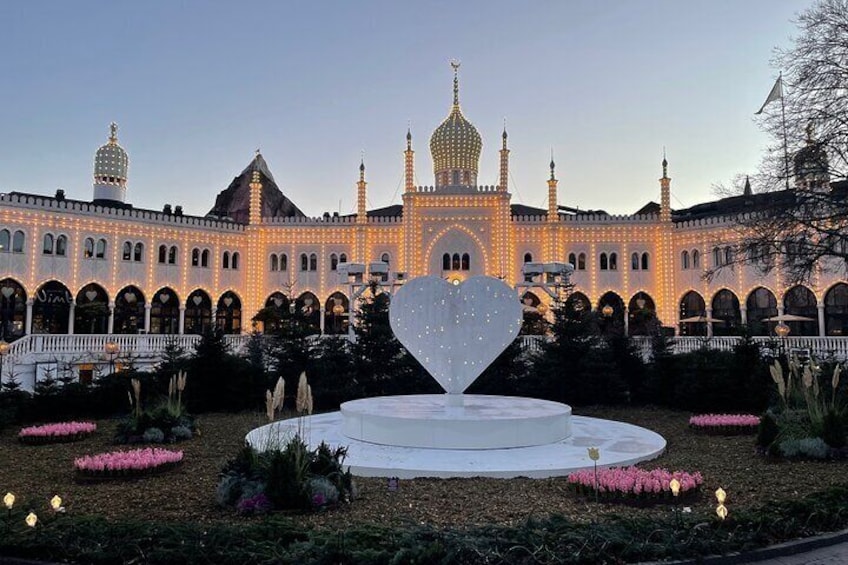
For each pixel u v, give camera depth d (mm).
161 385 23797
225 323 59719
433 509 10219
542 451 14367
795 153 29422
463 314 16953
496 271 57562
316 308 59875
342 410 16906
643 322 50094
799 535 8789
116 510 10266
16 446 16781
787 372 22391
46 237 48688
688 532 8250
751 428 18312
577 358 25828
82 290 50625
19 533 8148
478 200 58500
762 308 51438
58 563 7629
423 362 17016
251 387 24797
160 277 54656
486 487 11664
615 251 58688
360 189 60406
